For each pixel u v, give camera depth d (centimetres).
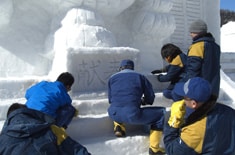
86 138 432
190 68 427
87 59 494
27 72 548
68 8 560
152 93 447
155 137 431
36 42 562
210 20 885
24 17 557
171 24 674
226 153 242
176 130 258
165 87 598
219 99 712
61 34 537
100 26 564
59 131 271
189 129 243
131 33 663
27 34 557
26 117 259
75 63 482
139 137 445
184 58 488
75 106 450
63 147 268
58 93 384
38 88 383
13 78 489
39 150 249
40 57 561
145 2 649
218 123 240
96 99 490
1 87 464
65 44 527
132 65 463
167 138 260
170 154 255
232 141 243
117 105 435
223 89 731
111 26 634
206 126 239
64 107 391
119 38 648
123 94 434
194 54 424
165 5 665
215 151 239
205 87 244
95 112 469
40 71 560
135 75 442
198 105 245
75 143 272
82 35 530
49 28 574
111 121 458
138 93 436
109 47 532
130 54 540
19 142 251
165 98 554
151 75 580
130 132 471
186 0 823
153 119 432
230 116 248
